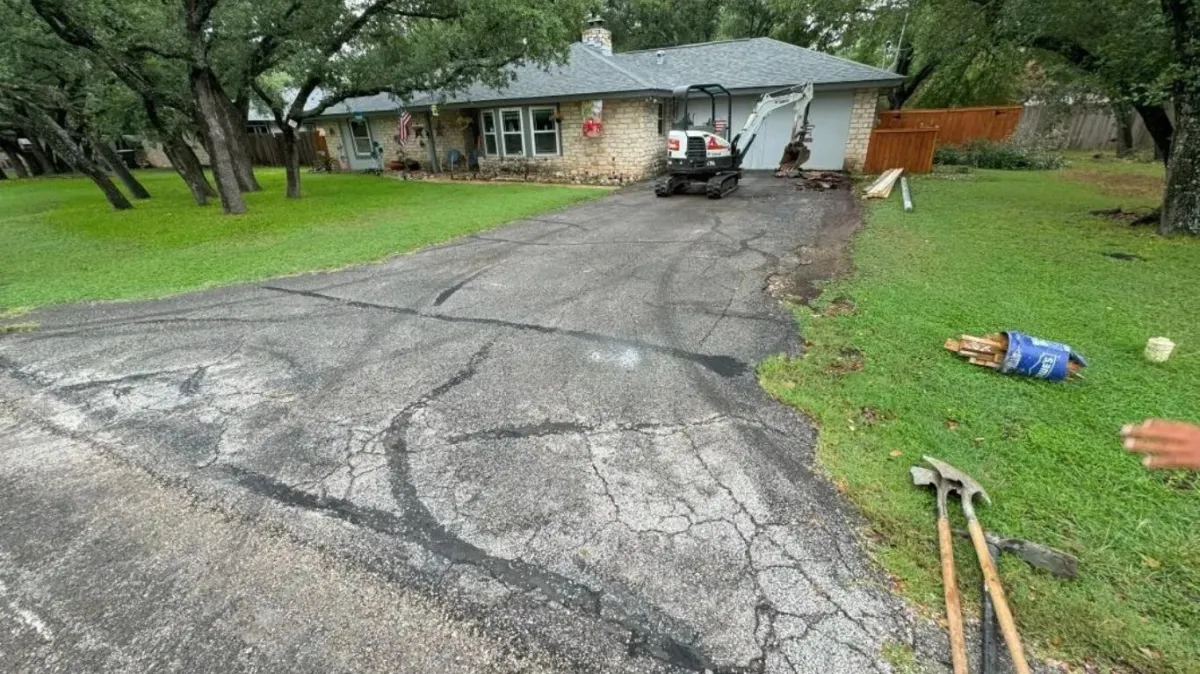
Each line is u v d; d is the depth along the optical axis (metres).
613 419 2.84
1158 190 9.67
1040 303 4.29
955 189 10.20
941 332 3.77
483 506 2.23
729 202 9.66
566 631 1.67
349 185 14.37
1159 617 1.65
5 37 9.17
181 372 3.56
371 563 1.94
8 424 2.98
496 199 11.03
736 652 1.58
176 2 8.61
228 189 9.62
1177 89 5.94
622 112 13.48
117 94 10.78
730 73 14.46
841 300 4.46
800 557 1.91
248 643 1.64
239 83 11.30
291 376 3.45
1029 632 1.61
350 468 2.50
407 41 11.62
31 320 4.61
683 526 2.08
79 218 9.73
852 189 10.65
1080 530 1.99
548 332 4.04
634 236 7.20
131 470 2.54
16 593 1.86
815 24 18.19
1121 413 2.74
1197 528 1.99
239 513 2.22
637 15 25.81
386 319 4.40
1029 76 14.06
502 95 14.45
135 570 1.94
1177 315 4.00
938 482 2.20
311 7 9.69
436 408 3.01
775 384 3.14
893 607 1.71
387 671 1.54
